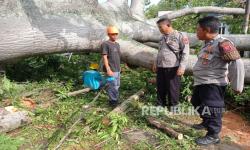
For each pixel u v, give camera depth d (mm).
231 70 4125
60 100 5953
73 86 6840
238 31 10852
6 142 3984
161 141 4598
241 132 5223
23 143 4422
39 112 5348
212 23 4199
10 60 6496
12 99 5684
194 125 5055
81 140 4555
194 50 8320
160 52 5547
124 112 5449
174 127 5078
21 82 6758
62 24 6754
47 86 6621
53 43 6617
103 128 4852
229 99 6520
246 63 6230
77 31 6902
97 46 7238
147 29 8508
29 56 6680
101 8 7871
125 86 6902
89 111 5406
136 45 7234
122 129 4930
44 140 4562
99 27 7285
